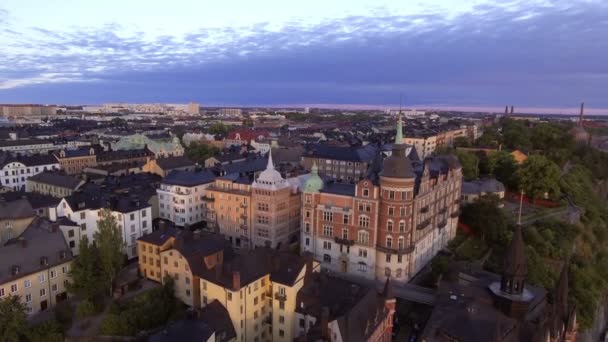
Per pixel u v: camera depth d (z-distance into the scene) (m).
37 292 88.31
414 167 118.94
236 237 132.25
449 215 131.50
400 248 103.19
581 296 104.81
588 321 101.06
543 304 84.06
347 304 75.38
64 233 106.88
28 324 76.38
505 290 80.31
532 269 104.12
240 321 78.12
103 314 87.19
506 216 136.38
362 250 107.44
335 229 111.00
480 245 131.50
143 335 75.31
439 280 96.12
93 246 91.88
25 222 112.25
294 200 132.38
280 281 81.50
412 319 90.44
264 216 125.19
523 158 195.88
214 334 70.06
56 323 78.81
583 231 143.00
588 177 198.25
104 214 97.69
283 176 141.50
